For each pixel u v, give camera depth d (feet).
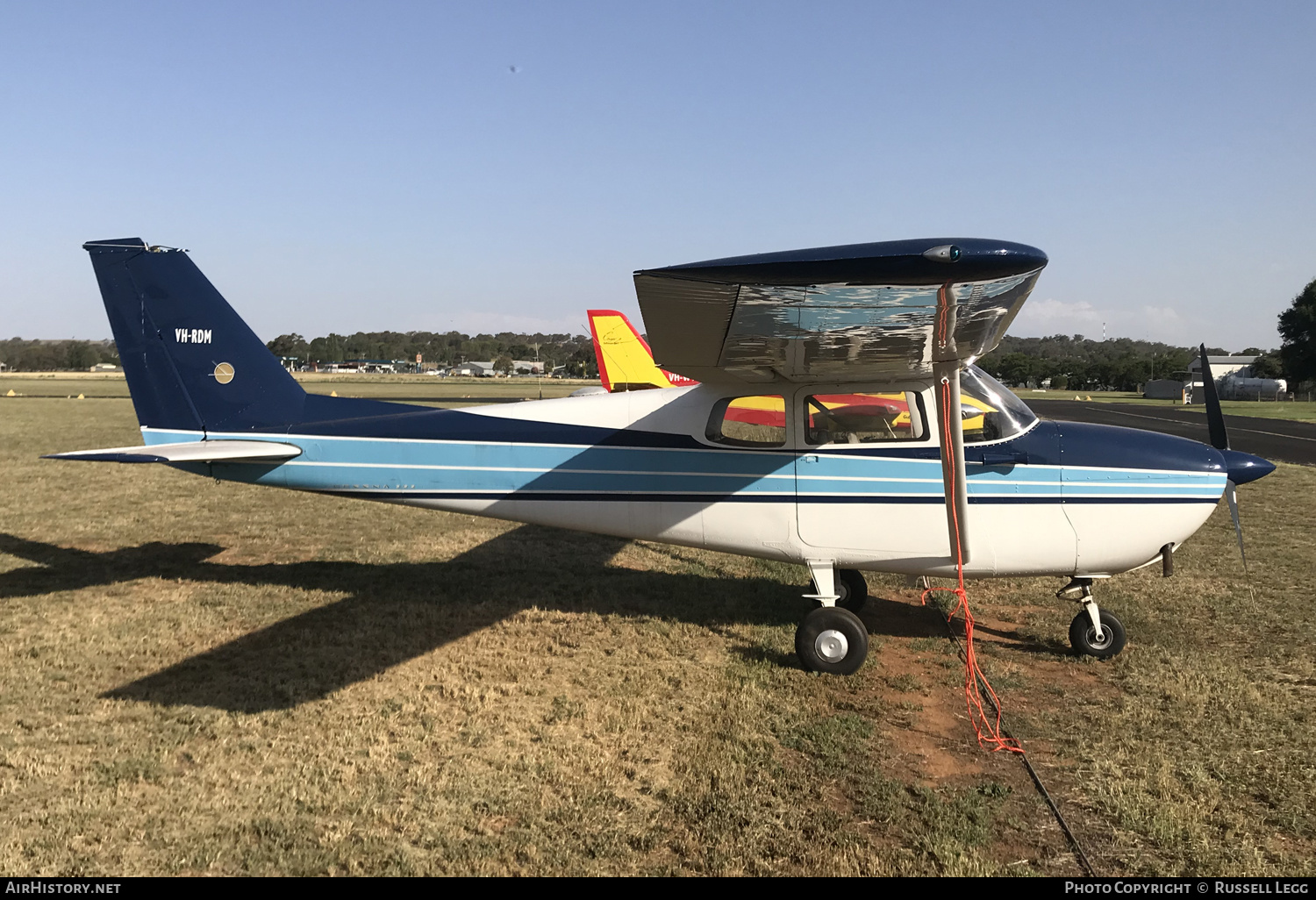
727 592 22.22
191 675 15.69
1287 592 22.09
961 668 16.74
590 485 18.33
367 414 20.29
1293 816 10.91
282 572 24.00
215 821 10.62
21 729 13.19
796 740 13.24
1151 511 16.63
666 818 10.92
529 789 11.60
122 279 20.57
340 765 12.20
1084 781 12.03
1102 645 17.24
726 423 17.67
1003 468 16.76
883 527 16.99
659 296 11.50
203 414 20.59
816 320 12.58
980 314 12.27
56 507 34.40
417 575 23.76
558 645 17.84
